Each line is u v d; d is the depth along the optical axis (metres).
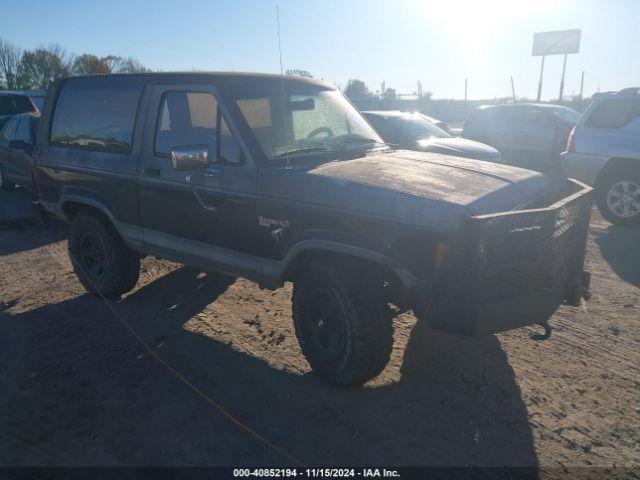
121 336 4.53
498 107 13.99
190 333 4.57
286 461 3.02
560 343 4.33
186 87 4.24
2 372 3.98
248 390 3.72
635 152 7.66
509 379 3.83
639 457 3.04
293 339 4.45
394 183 3.41
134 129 4.64
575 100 34.91
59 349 4.31
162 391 3.72
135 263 5.22
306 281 3.67
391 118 10.50
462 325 3.12
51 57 50.44
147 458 3.05
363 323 3.41
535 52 34.38
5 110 13.34
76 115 5.20
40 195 5.71
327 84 5.00
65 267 6.31
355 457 3.05
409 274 3.22
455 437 3.22
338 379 3.62
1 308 5.12
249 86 4.19
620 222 7.93
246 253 4.02
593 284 5.62
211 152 4.07
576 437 3.21
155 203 4.52
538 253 3.28
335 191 3.45
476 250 2.98
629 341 4.36
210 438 3.22
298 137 4.19
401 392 3.69
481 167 4.01
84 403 3.58
